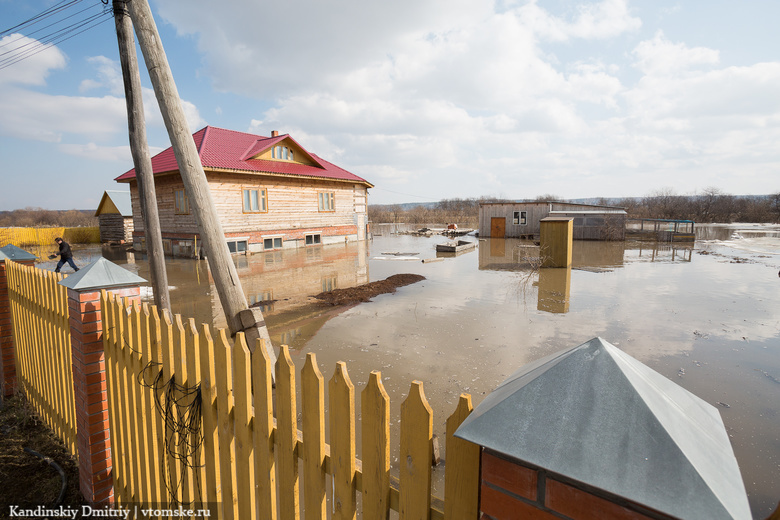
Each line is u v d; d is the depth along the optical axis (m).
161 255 5.52
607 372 0.92
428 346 6.04
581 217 26.11
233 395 1.87
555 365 0.99
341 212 25.48
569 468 0.82
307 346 6.13
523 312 8.02
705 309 8.13
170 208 18.66
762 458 3.26
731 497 0.72
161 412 2.22
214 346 1.90
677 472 0.74
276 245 20.89
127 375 2.49
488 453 1.00
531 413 0.92
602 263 15.37
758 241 25.28
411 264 15.79
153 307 2.19
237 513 1.94
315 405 1.47
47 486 3.09
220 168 17.14
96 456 2.78
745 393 4.40
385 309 8.45
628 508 0.80
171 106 3.46
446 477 1.17
